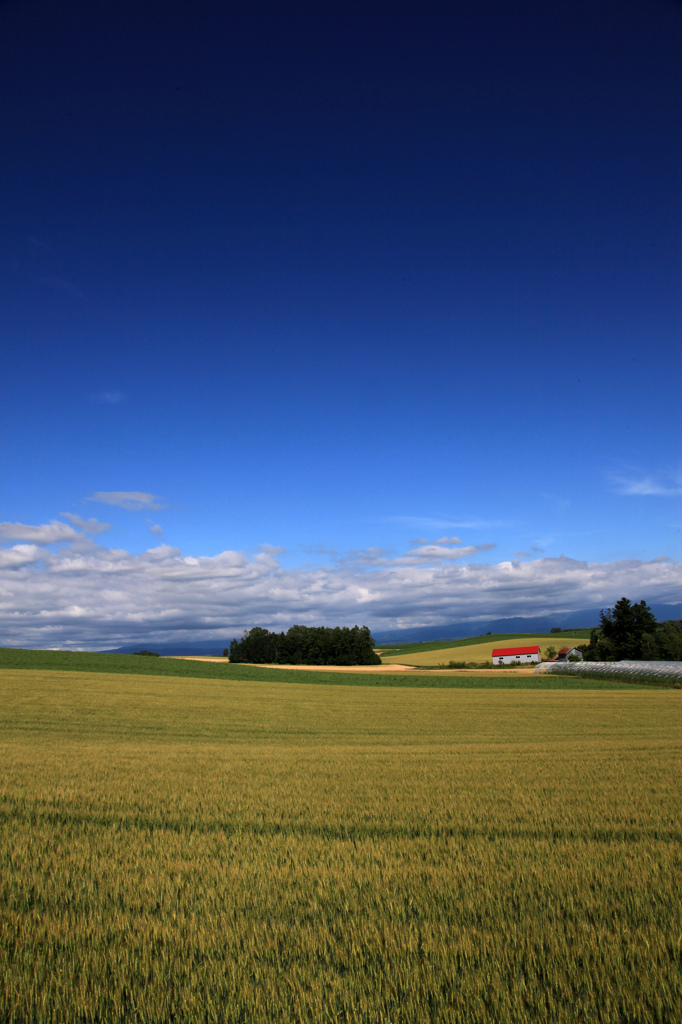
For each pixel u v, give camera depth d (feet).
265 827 29.40
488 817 31.14
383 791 37.60
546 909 18.92
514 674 220.64
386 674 206.90
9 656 191.93
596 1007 13.50
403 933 16.89
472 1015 13.19
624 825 29.35
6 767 45.29
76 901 19.76
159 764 47.85
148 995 14.01
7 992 14.02
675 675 171.32
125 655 213.66
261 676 187.52
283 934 17.04
